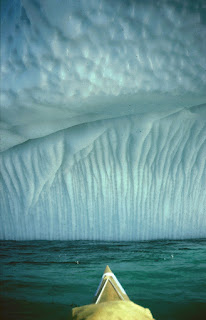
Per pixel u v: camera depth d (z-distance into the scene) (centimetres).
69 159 516
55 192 541
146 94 413
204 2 350
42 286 368
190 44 374
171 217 555
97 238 551
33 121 452
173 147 522
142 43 372
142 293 355
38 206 545
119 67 384
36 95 400
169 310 319
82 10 355
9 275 402
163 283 383
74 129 498
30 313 305
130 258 465
